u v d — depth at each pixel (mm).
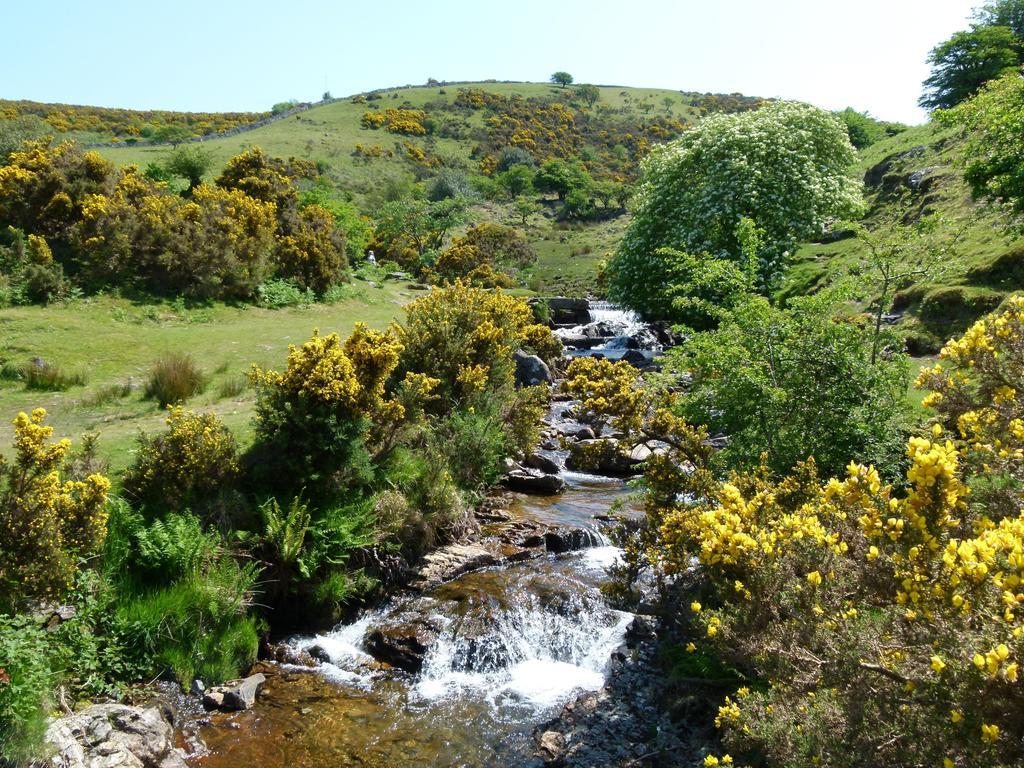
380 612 7434
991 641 2562
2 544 5020
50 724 4707
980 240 16484
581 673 6520
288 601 7238
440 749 5391
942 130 27562
